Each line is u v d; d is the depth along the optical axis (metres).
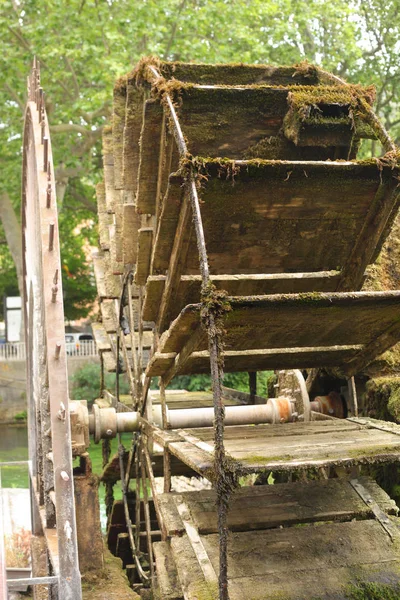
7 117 21.31
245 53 19.25
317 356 6.17
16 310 32.03
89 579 5.98
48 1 18.47
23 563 7.99
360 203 5.61
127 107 6.61
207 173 4.99
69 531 4.39
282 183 5.23
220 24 19.66
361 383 7.02
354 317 5.04
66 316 35.03
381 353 5.93
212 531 5.09
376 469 6.57
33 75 6.11
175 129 5.29
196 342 4.93
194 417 6.62
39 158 5.15
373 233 5.80
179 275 5.80
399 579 4.70
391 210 5.59
